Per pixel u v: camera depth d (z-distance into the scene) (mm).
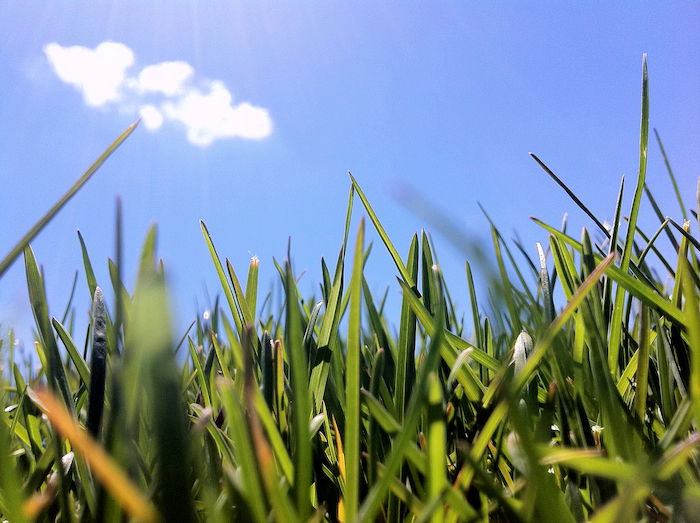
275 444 113
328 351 177
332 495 145
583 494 132
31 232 113
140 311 69
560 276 189
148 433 138
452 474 149
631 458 112
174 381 71
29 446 173
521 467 108
